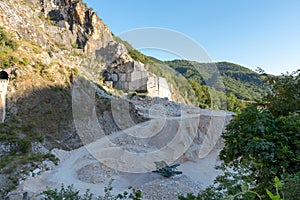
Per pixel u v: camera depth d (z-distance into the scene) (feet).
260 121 9.29
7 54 59.57
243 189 5.86
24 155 36.70
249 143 8.74
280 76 12.02
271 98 11.98
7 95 49.29
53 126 49.52
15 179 27.91
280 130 9.25
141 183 25.14
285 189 6.22
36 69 60.59
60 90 60.34
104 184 25.22
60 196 11.65
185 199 9.42
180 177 27.09
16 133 42.63
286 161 8.36
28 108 50.65
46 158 35.40
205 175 29.73
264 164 8.66
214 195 8.48
